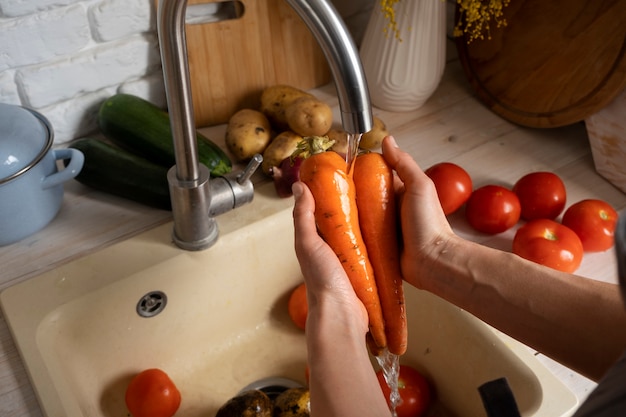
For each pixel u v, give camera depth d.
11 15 0.81
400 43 0.97
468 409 0.77
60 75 0.89
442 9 0.97
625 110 0.87
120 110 0.90
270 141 0.92
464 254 0.60
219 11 0.97
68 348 0.75
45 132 0.79
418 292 0.81
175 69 0.60
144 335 0.80
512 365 0.70
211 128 1.02
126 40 0.93
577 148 1.00
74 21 0.86
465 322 0.75
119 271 0.77
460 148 0.99
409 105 1.05
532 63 0.96
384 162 0.63
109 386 0.80
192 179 0.73
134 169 0.84
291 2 0.46
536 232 0.80
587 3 0.86
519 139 1.02
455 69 1.17
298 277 0.92
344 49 0.46
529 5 0.94
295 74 1.06
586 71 0.89
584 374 0.54
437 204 0.62
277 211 0.86
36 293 0.74
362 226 0.62
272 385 0.86
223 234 0.82
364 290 0.59
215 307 0.85
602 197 0.91
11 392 0.66
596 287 0.54
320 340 0.51
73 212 0.86
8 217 0.77
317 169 0.59
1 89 0.86
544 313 0.55
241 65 0.99
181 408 0.82
